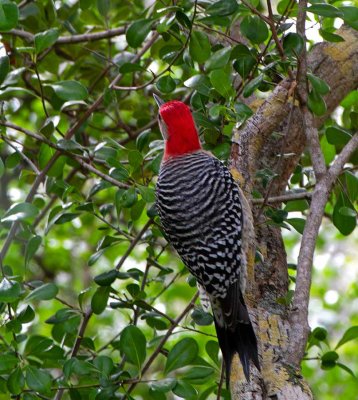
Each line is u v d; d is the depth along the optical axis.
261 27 9.48
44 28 12.61
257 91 12.14
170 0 10.28
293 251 19.61
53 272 18.48
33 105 15.48
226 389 9.90
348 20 8.85
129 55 11.59
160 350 10.18
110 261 17.94
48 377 9.06
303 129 10.37
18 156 11.00
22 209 8.89
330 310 19.11
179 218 9.41
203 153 9.81
